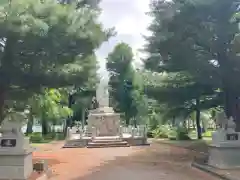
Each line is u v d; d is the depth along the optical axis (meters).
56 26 14.20
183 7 18.05
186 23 18.06
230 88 18.89
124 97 60.56
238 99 19.97
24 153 13.52
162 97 22.75
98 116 36.56
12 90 17.41
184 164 18.88
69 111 43.19
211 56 19.00
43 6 13.86
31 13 13.55
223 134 16.39
